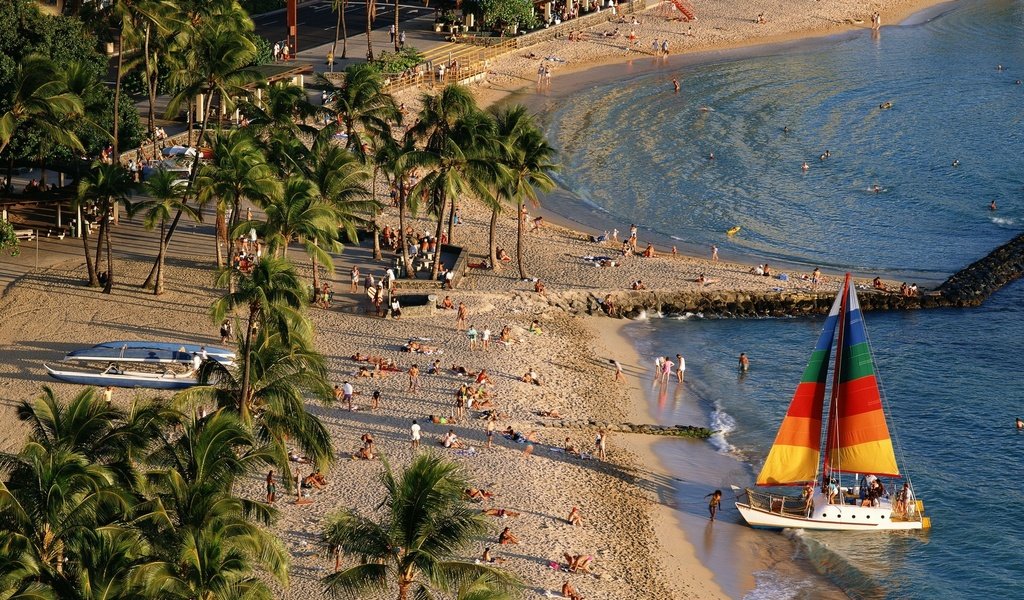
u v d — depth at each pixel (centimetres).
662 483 16538
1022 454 17600
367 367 18662
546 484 15888
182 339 19062
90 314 19788
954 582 14512
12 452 15162
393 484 11106
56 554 10525
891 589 14362
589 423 17900
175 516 10969
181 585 9819
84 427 11444
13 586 9600
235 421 11481
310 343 14500
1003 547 15200
